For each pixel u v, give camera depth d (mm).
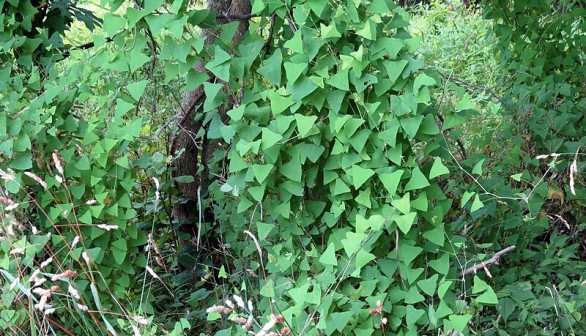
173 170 3701
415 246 2422
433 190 2439
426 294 2500
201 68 3264
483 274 3076
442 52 6395
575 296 2896
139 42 2492
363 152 2328
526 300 2975
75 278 2766
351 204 2496
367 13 2309
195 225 3785
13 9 3074
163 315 3119
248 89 2492
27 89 2850
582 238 3746
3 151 2580
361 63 2260
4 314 2465
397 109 2275
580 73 4062
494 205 3094
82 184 2805
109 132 2693
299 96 2291
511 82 4109
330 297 2342
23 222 2787
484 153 3688
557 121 3568
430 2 8625
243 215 2957
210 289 3494
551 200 3682
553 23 4000
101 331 2619
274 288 2539
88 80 2816
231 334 2568
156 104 3764
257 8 2338
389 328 2449
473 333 2533
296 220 2527
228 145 3322
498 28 4039
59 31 3605
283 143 2383
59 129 2795
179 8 2350
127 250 2902
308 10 2285
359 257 2273
